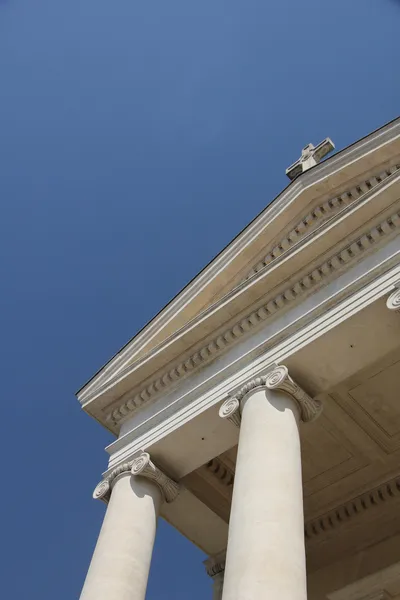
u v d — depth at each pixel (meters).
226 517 23.50
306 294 19.72
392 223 18.47
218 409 19.38
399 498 23.11
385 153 21.08
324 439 23.03
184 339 21.42
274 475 15.91
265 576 13.91
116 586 17.69
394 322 17.28
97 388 23.38
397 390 21.72
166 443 20.48
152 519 19.58
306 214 22.03
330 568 23.22
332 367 18.30
